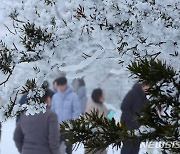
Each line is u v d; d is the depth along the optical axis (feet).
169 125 7.81
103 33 9.06
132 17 8.93
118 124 8.73
